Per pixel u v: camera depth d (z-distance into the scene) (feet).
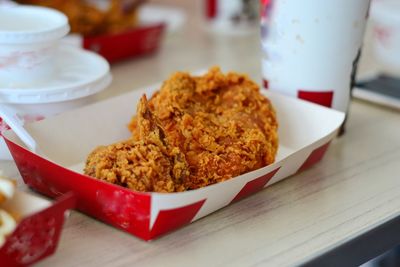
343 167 1.80
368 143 1.94
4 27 1.87
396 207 1.61
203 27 3.08
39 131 1.70
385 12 2.40
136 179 1.44
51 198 1.59
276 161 1.68
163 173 1.47
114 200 1.42
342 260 1.48
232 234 1.49
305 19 1.82
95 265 1.38
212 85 1.80
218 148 1.61
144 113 1.56
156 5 3.35
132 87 2.27
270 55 1.92
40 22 1.92
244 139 1.64
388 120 2.11
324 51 1.84
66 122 1.74
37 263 1.38
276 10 1.86
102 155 1.49
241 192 1.56
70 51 2.07
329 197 1.65
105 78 1.91
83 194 1.47
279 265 1.39
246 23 2.97
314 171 1.77
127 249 1.43
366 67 2.59
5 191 1.33
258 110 1.77
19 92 1.72
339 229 1.52
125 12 2.60
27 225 1.30
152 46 2.62
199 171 1.57
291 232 1.50
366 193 1.67
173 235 1.48
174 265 1.39
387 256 2.22
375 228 1.53
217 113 1.76
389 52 2.45
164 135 1.55
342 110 1.94
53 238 1.36
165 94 1.74
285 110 1.90
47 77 1.86
